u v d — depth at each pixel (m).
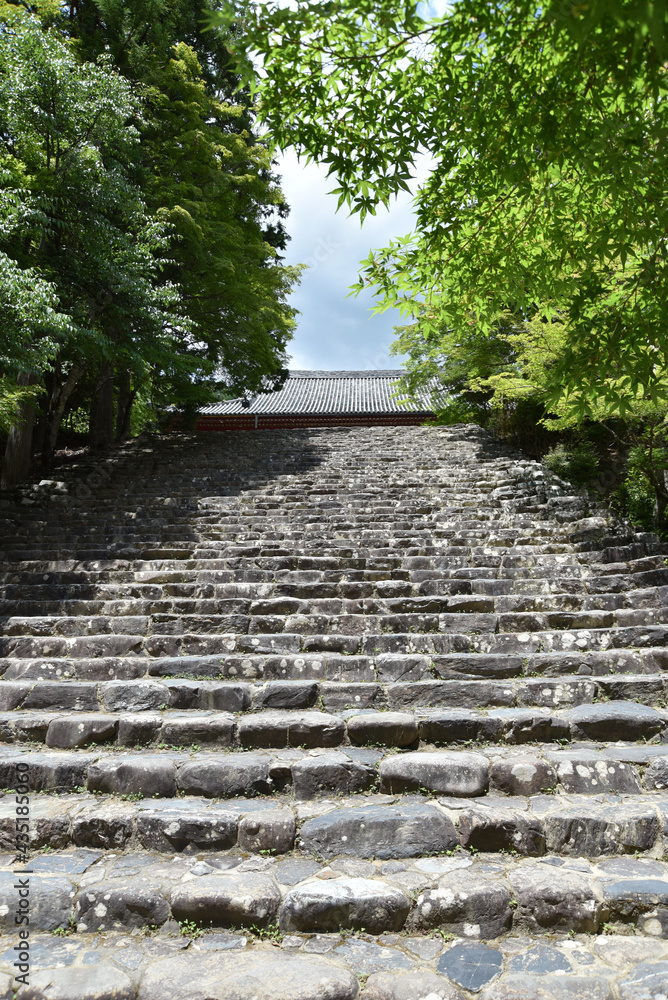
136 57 15.98
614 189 2.94
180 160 16.67
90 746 4.30
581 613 5.68
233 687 4.72
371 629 5.80
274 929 2.91
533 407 14.36
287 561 7.60
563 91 2.84
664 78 2.61
